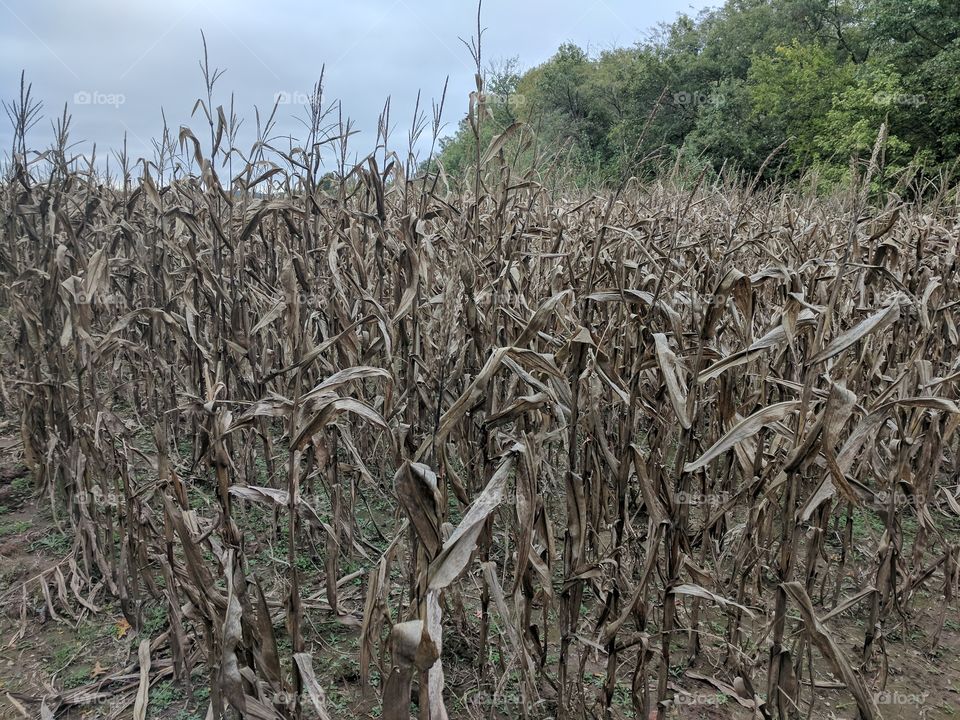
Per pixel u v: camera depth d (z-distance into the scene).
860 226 3.96
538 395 1.91
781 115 18.11
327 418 1.79
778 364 3.20
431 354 3.06
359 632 2.86
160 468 2.17
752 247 4.51
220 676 1.69
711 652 2.81
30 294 4.09
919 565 2.93
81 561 3.27
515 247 3.48
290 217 3.54
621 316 2.95
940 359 4.08
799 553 3.48
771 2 30.25
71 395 3.60
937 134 16.11
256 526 3.57
